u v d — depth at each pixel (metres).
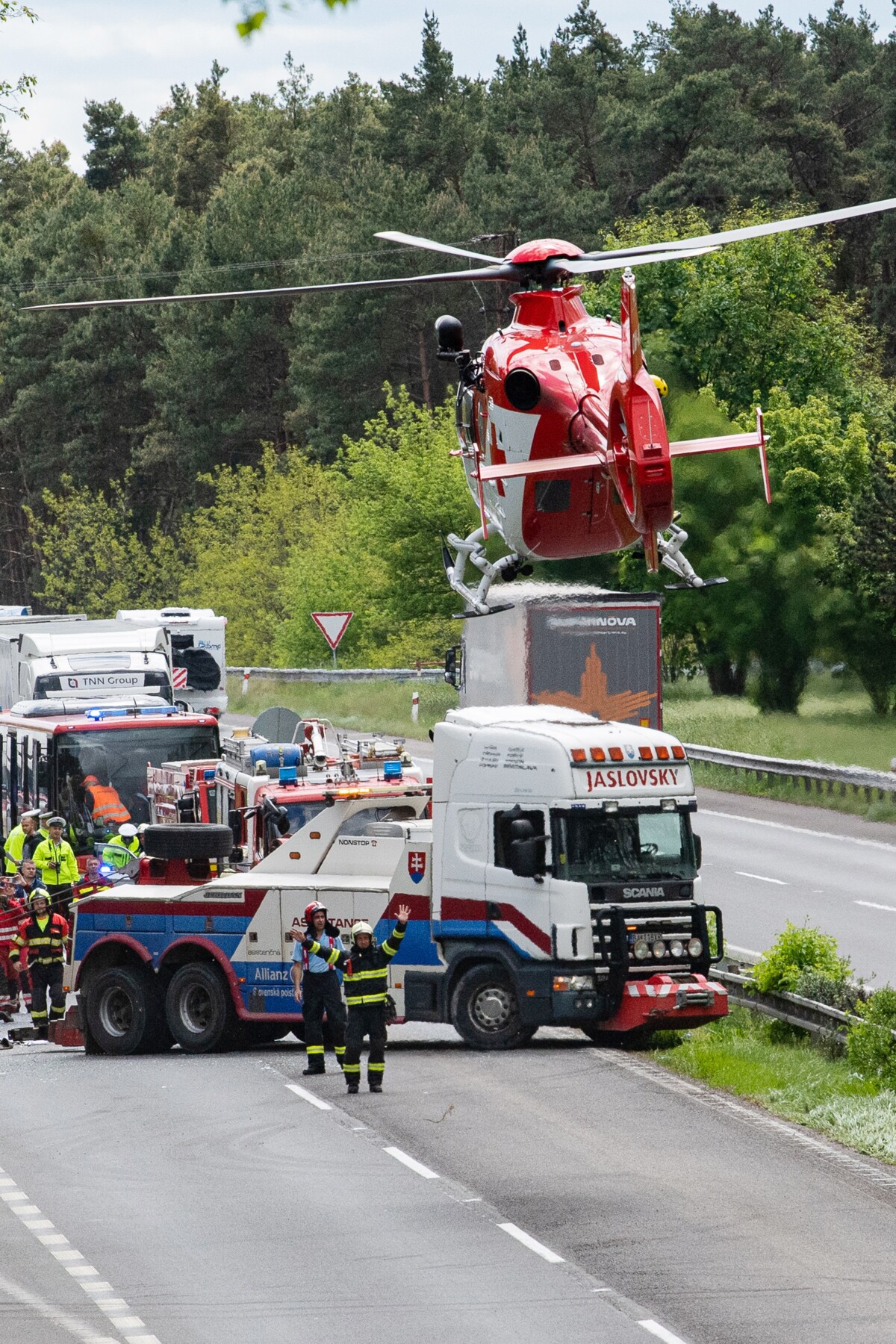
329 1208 38.25
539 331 63.53
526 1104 48.16
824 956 57.47
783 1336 29.83
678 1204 38.25
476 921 55.97
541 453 62.41
